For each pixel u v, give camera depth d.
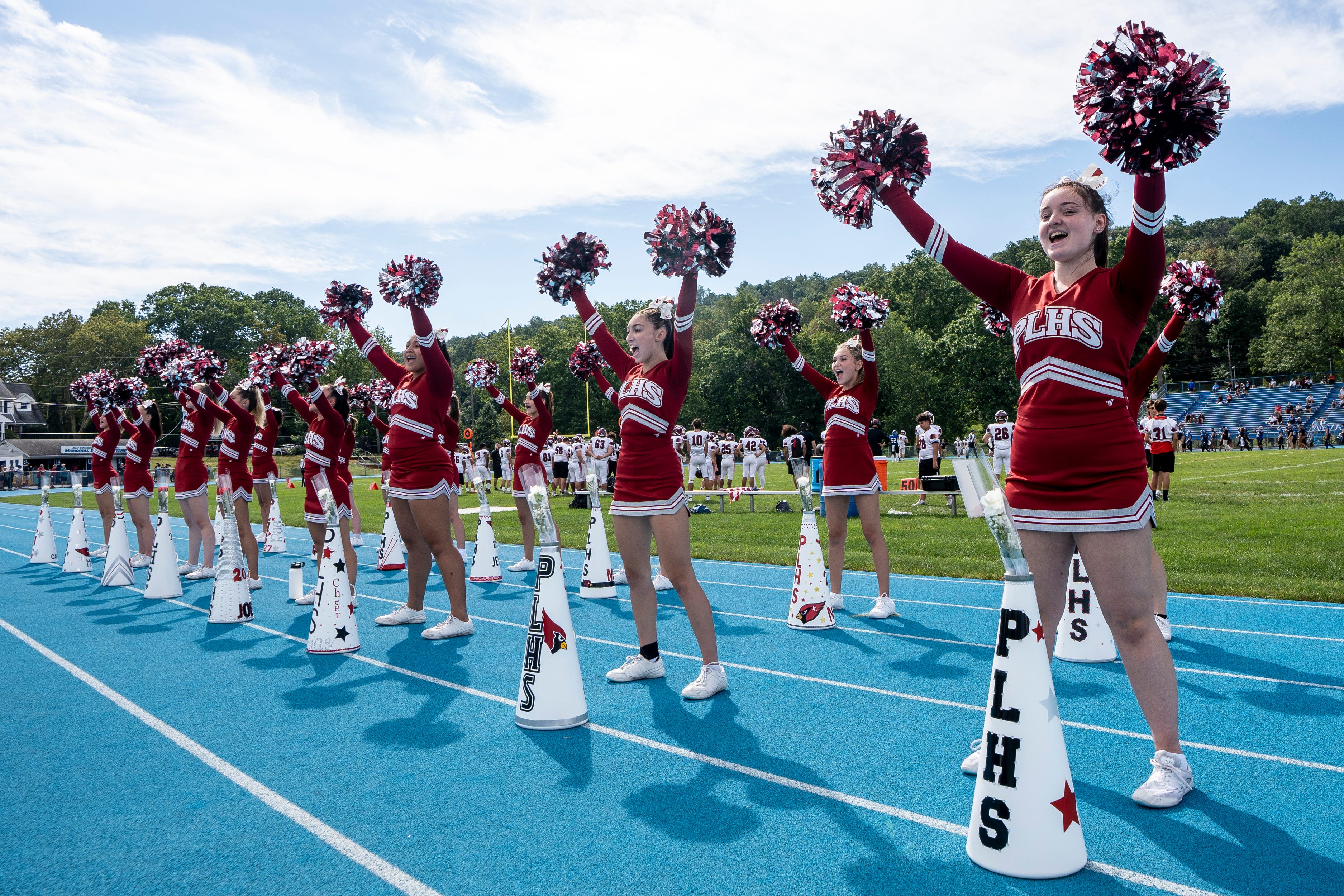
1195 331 91.44
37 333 91.12
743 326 68.94
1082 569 5.57
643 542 5.13
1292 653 5.57
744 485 26.14
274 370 8.48
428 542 6.80
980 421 57.88
